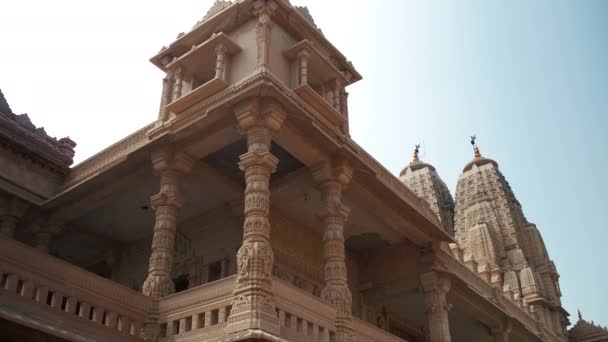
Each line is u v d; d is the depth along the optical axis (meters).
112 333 13.57
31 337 11.55
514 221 54.19
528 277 48.41
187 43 18.27
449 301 25.05
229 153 17.84
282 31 17.80
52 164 21.20
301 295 14.55
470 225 55.12
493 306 26.62
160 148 16.70
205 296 14.13
